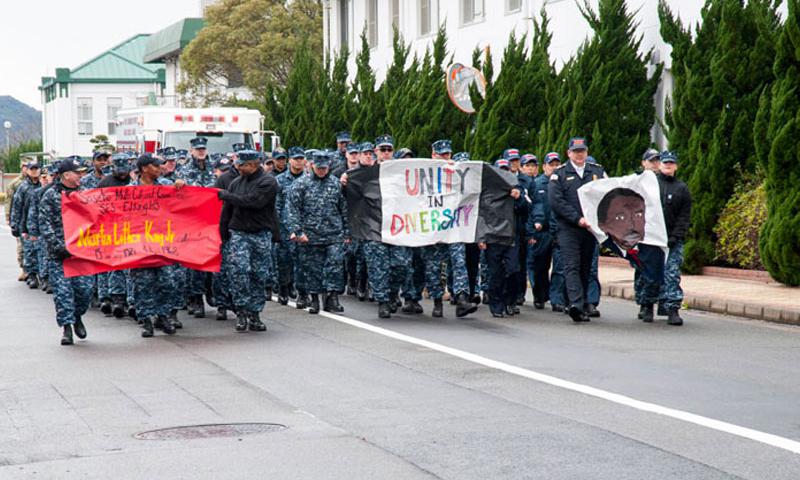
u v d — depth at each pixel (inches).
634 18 986.7
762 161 735.7
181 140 1162.0
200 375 470.0
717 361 487.5
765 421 368.5
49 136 3784.5
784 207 722.8
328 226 663.1
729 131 823.1
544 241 676.1
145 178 596.7
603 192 609.6
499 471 310.8
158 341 572.4
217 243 610.9
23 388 447.8
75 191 576.4
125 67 3565.5
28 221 815.1
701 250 831.1
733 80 820.6
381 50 1523.1
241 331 602.9
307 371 474.6
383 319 642.2
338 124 1406.3
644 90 949.8
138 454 337.7
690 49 838.5
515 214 673.6
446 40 1220.5
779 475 303.7
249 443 348.5
